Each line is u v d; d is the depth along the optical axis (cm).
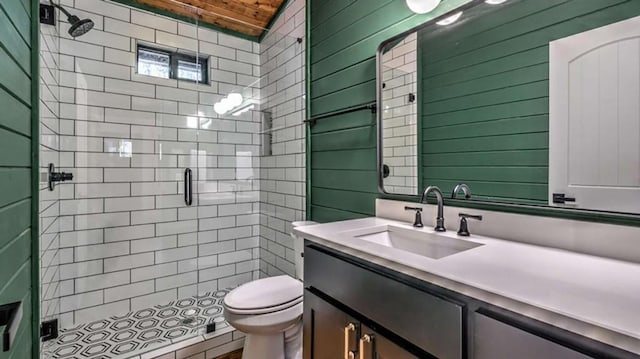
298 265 188
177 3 241
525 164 109
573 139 98
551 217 101
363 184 175
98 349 184
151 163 244
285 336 165
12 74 86
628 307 56
